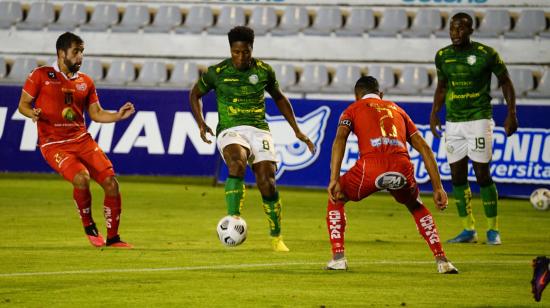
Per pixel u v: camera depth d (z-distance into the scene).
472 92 37.72
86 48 80.69
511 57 76.88
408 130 27.33
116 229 33.75
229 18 81.12
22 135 66.00
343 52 78.56
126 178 70.00
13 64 80.81
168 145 64.81
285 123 63.56
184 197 56.84
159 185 65.25
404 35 78.00
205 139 33.28
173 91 65.44
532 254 33.25
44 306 21.19
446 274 27.27
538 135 61.16
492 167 61.66
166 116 65.06
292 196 59.72
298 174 63.09
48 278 25.62
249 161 32.81
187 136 64.81
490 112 37.78
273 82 33.16
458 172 37.84
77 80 33.72
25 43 81.44
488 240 37.12
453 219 48.16
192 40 80.19
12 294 22.83
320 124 63.22
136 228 40.66
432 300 22.58
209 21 81.69
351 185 27.06
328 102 63.41
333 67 78.12
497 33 77.19
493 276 26.95
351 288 24.36
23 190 59.25
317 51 78.75
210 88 33.19
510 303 22.23
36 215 45.28
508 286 25.00
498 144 61.66
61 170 33.41
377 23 81.94
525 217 49.56
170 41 80.25
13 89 66.69
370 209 52.34
